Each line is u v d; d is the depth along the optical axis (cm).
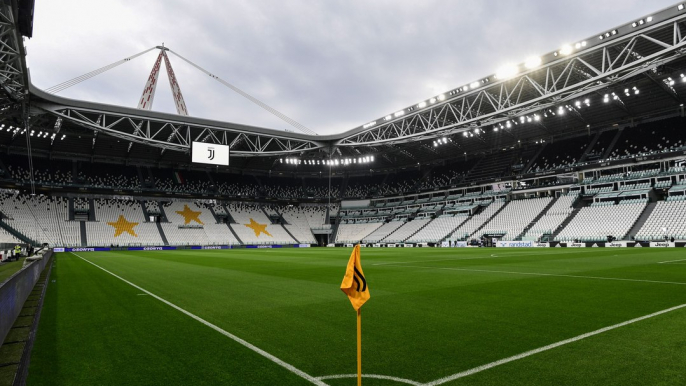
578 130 5841
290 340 621
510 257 2609
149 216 6512
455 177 6881
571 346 564
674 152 4538
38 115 4647
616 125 5547
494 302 925
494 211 5888
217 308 900
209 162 5075
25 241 5006
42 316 823
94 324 747
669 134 4909
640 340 589
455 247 5106
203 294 1119
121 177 6525
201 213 7006
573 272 1564
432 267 1916
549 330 656
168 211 6756
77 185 6003
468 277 1452
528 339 603
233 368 495
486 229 5584
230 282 1408
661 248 3628
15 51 2861
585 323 700
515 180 5953
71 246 5294
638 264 1883
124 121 5303
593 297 969
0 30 2625
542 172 5666
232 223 7056
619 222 4478
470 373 464
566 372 462
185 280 1488
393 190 7650
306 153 7012
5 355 528
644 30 3128
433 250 4109
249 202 7669
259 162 7606
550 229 4947
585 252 3066
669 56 3203
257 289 1213
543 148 6159
